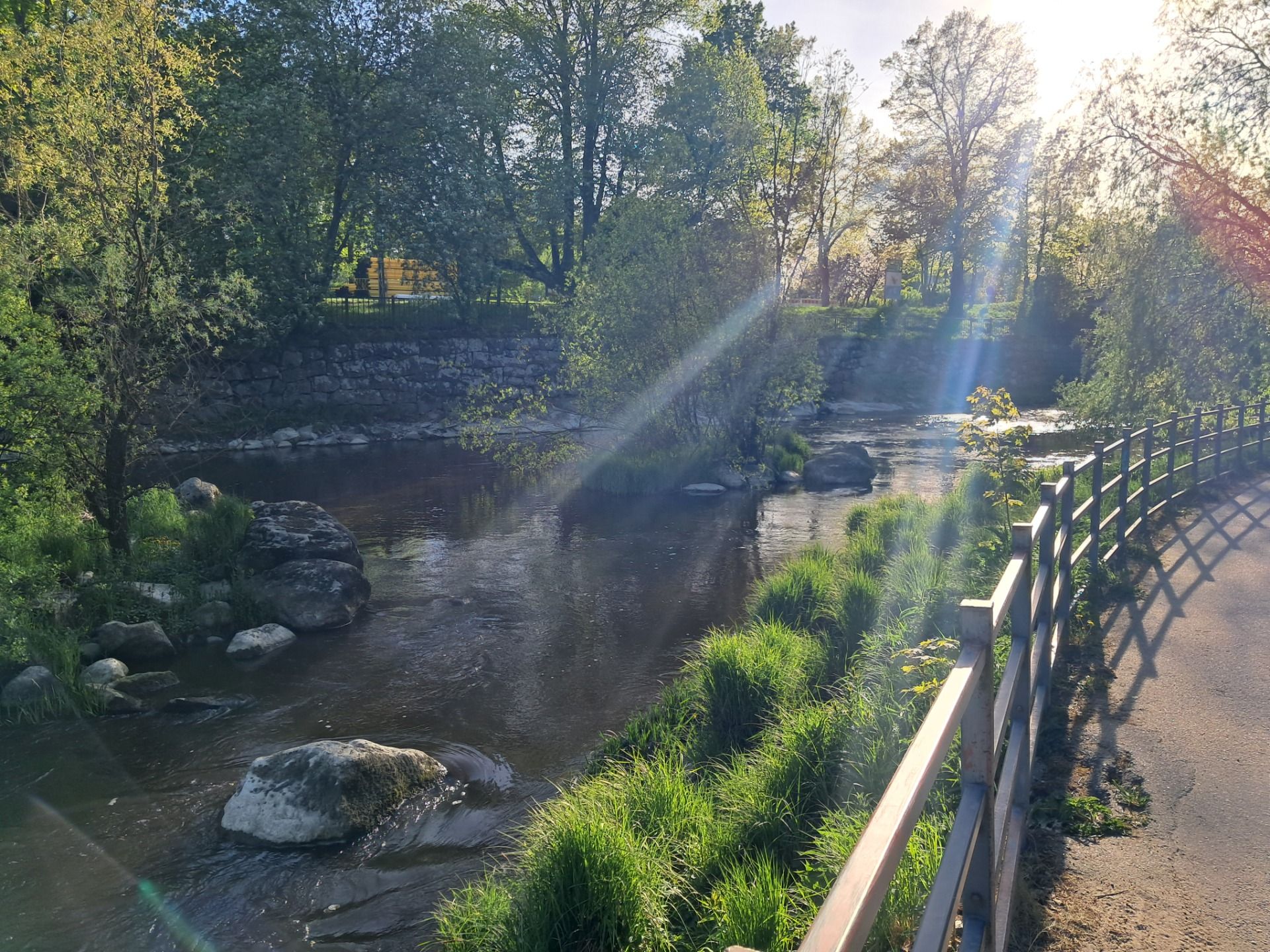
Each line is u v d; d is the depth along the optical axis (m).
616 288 19.77
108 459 11.10
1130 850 3.77
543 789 6.38
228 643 9.77
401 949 4.68
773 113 44.25
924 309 49.25
